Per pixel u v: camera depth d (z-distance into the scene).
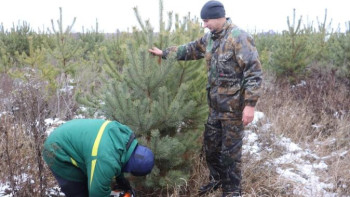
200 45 3.08
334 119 5.44
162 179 3.05
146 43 3.11
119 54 6.62
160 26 3.08
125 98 2.82
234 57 2.85
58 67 6.44
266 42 9.70
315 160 4.43
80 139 2.26
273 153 4.29
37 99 3.29
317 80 7.00
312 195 3.45
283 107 5.64
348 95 6.46
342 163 4.18
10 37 9.94
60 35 6.34
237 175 3.17
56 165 2.40
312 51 7.41
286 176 3.84
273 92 6.51
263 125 5.10
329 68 8.00
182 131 3.35
